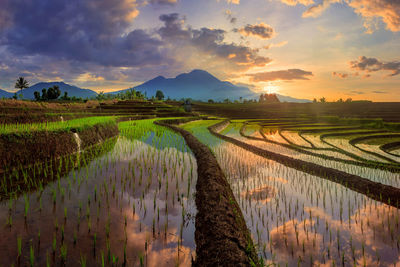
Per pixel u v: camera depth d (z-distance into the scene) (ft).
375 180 33.58
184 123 137.80
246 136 84.58
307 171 35.81
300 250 15.21
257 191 26.61
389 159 51.47
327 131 110.73
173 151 46.75
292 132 104.47
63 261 12.84
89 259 13.23
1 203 19.53
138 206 20.53
